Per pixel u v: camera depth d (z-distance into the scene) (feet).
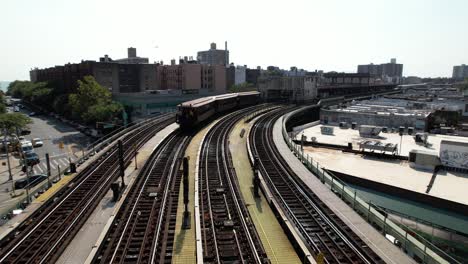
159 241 63.46
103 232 63.72
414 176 129.39
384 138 199.11
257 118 222.89
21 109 414.21
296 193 89.86
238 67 602.85
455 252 83.30
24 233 65.62
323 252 61.05
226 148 138.00
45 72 479.82
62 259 56.95
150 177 99.35
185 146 140.15
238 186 95.35
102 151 126.11
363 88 505.25
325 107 286.25
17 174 148.97
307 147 178.91
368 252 59.88
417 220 97.55
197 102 189.57
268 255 60.75
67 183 92.07
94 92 240.32
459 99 376.68
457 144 134.72
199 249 57.93
